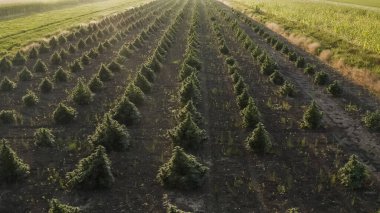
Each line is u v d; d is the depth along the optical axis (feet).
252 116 71.36
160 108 80.12
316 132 71.77
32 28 176.86
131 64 114.83
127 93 80.59
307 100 89.35
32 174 55.47
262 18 220.84
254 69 113.09
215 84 97.19
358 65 111.24
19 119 73.97
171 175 52.70
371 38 136.98
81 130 69.77
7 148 53.72
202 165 57.47
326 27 169.07
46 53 130.11
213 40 150.20
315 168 58.90
